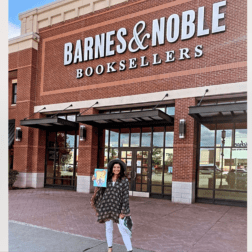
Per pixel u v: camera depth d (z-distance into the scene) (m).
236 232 6.28
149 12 12.50
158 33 12.12
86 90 14.16
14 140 16.56
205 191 11.02
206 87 10.83
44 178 15.94
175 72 11.64
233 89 10.26
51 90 15.51
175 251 4.87
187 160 10.95
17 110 16.20
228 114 10.41
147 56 12.42
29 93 15.77
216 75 10.69
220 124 11.09
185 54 11.36
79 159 14.07
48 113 15.83
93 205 4.72
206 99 11.22
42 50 16.17
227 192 10.59
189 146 10.97
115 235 5.85
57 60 15.49
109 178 4.61
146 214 8.21
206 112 9.53
